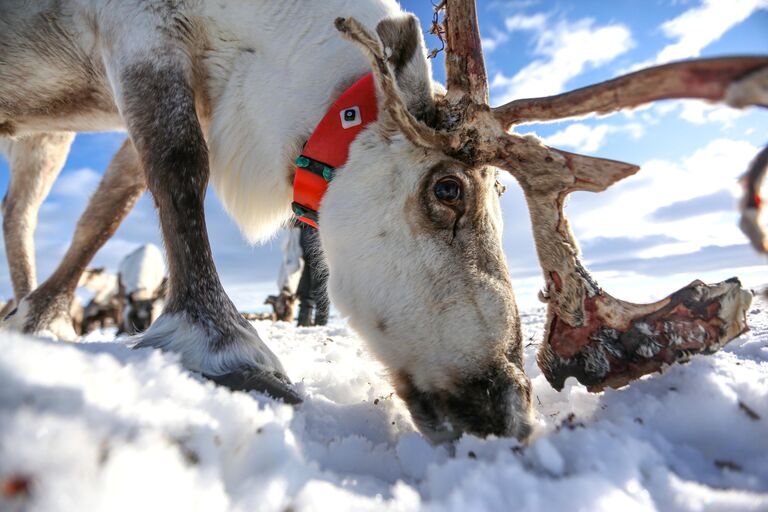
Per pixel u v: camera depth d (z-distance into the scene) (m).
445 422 0.53
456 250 0.56
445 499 0.28
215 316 0.56
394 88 0.53
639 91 0.39
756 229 0.30
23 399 0.26
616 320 0.51
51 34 0.70
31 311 0.87
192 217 0.59
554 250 0.52
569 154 0.50
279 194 0.73
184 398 0.34
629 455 0.32
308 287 1.98
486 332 0.54
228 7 0.68
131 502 0.23
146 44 0.64
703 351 0.49
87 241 0.91
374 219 0.58
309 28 0.67
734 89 0.32
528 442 0.42
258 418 0.34
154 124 0.62
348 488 0.31
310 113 0.65
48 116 0.76
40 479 0.22
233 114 0.71
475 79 0.54
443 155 0.56
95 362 0.33
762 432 0.38
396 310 0.56
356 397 0.61
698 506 0.28
